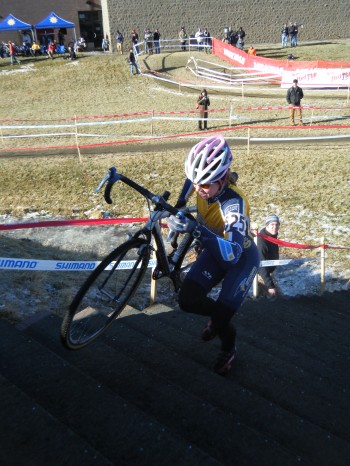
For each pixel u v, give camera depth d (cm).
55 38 3966
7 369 317
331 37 3772
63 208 1015
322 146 1455
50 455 230
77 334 336
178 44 3566
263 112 1961
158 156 1365
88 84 2586
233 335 357
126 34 3488
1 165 1319
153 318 462
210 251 317
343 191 1089
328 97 2180
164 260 311
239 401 327
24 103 2319
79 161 1342
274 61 2402
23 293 505
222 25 3622
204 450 269
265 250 639
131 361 349
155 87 2461
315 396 355
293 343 493
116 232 882
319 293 681
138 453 249
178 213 280
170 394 314
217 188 294
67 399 289
